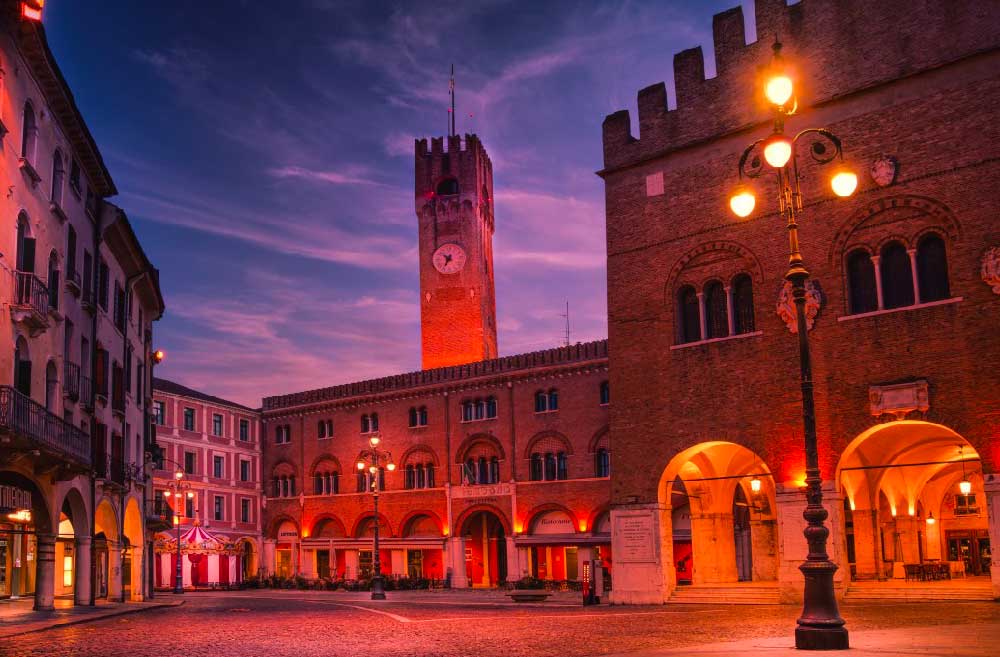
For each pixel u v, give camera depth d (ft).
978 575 158.51
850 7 118.93
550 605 134.62
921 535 166.61
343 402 255.91
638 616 100.58
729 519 147.95
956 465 157.38
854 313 114.83
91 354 124.06
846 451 112.57
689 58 132.46
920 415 107.76
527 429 221.05
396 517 240.94
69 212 115.44
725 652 56.34
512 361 225.97
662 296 130.31
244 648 70.49
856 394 112.57
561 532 214.90
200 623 99.09
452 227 307.37
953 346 106.63
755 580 153.48
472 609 126.52
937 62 111.34
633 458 129.59
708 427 123.75
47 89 104.58
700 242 127.85
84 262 123.54
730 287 124.88
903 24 114.62
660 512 126.72
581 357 214.48
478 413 231.09
